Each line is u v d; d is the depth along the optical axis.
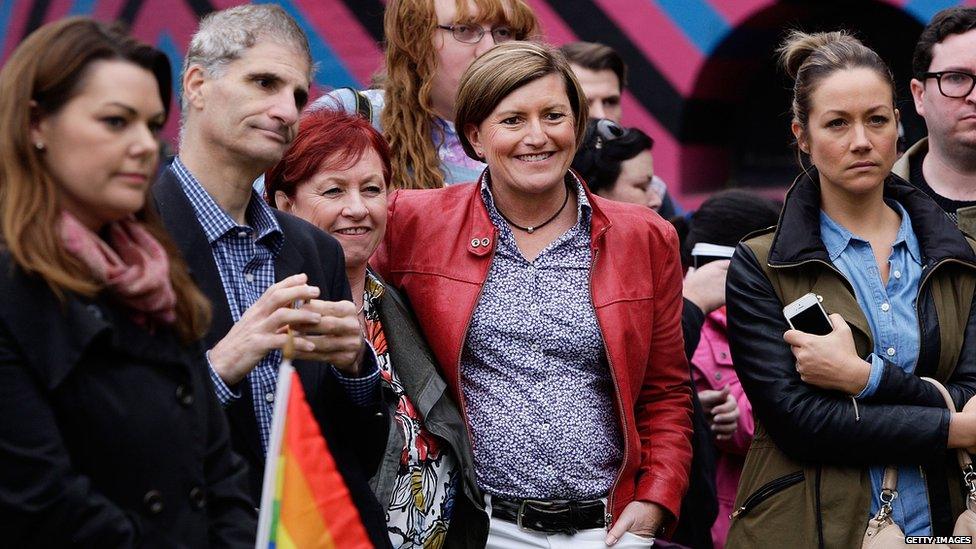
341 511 2.46
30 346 2.29
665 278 3.72
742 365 3.58
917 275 3.54
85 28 2.37
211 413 2.57
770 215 4.61
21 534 2.27
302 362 3.04
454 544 3.51
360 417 3.07
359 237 3.45
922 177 4.25
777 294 3.56
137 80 2.37
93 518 2.28
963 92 4.07
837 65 3.52
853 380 3.40
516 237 3.64
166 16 7.36
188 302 2.48
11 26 7.93
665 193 5.62
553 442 3.51
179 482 2.40
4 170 2.33
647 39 6.68
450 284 3.57
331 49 6.94
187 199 3.02
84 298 2.33
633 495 3.63
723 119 6.86
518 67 3.55
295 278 2.85
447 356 3.53
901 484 3.46
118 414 2.34
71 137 2.32
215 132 3.05
